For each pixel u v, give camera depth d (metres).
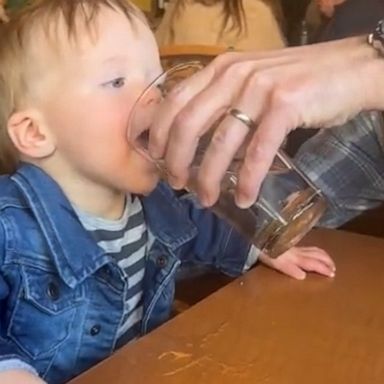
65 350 1.04
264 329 0.89
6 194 1.01
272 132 0.76
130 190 1.10
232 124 0.76
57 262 1.01
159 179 1.13
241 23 2.01
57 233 1.01
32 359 1.01
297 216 0.90
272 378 0.80
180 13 2.03
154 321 1.18
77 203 1.10
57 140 1.09
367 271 1.07
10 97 1.10
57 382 1.04
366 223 1.46
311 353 0.85
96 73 1.07
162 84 0.92
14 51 1.09
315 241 1.16
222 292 0.99
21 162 1.11
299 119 0.77
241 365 0.82
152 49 1.12
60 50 1.07
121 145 1.08
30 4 1.13
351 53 0.83
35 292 1.00
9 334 1.00
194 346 0.85
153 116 0.84
